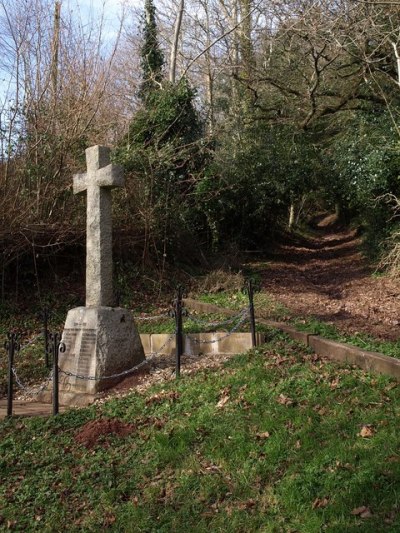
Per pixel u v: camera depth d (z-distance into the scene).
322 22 15.79
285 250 22.78
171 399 6.92
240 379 7.09
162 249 14.72
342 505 4.26
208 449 5.51
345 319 10.30
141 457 5.70
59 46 14.56
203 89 23.39
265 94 20.64
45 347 9.98
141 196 14.37
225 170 18.03
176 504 4.86
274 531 4.22
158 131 16.09
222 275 14.05
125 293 13.12
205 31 22.17
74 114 13.77
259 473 4.98
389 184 15.93
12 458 6.09
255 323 9.72
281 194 20.59
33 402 8.50
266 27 19.39
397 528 3.85
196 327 10.23
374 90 17.48
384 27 14.95
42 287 13.05
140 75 20.25
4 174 12.43
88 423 6.59
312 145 21.42
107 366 8.12
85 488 5.35
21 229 12.30
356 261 18.22
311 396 6.25
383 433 5.07
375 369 6.93
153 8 19.31
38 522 4.97
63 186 13.20
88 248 8.77
